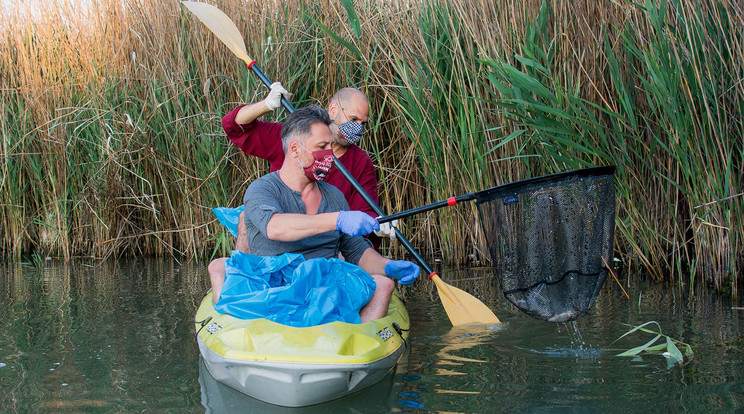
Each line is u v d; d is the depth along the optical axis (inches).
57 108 235.0
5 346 123.6
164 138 236.5
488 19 192.2
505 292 122.7
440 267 208.4
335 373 94.3
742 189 168.1
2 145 243.6
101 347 122.8
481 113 195.8
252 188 114.7
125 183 241.0
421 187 227.5
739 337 125.3
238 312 107.7
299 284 107.0
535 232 120.0
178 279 192.1
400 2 210.2
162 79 229.3
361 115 148.9
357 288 112.7
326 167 114.3
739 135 169.0
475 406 92.7
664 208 191.5
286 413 92.0
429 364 111.5
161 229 242.2
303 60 224.4
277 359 94.0
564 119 181.2
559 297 122.3
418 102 197.2
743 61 159.0
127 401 96.3
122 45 237.5
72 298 166.2
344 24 210.4
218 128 221.8
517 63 189.2
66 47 245.3
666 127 172.4
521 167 198.4
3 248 244.5
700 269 177.9
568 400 94.7
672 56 163.3
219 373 102.1
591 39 181.9
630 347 120.6
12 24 247.8
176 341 126.5
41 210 251.9
